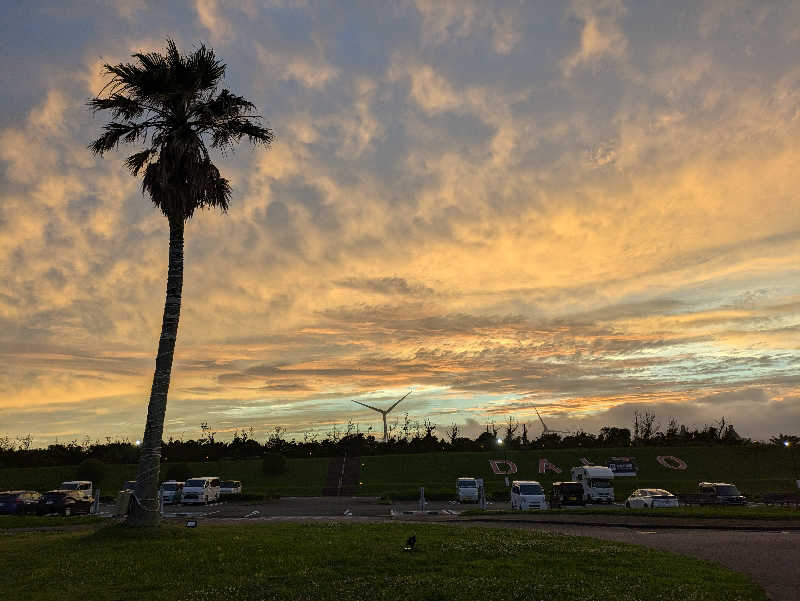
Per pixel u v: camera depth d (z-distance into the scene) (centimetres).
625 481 7306
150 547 1717
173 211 2273
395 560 1518
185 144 2245
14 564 1552
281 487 7906
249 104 2405
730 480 7544
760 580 1427
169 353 2192
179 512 4262
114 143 2342
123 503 2186
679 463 8319
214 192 2366
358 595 1209
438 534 2025
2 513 4028
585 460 8688
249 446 10688
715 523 2700
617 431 11600
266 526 2325
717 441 11006
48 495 4025
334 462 9238
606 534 2392
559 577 1368
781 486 6888
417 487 7519
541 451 9206
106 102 2278
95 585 1320
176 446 10544
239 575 1389
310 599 1185
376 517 3562
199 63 2292
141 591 1265
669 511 3144
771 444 8988
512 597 1199
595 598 1200
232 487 5875
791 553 1814
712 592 1269
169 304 2233
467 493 5316
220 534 1988
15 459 9100
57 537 2034
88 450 9700
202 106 2334
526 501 3947
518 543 1812
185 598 1202
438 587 1259
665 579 1368
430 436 11556
